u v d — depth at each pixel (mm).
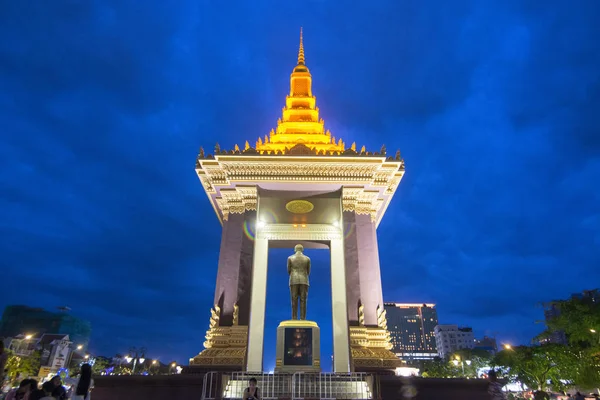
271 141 28672
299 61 33969
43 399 11281
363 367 19703
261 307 23688
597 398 36562
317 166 24375
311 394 17734
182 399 16578
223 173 24984
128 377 16797
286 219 25797
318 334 21391
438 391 17125
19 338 73625
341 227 25094
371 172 24484
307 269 24625
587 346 40406
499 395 13734
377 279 22781
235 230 23953
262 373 18422
